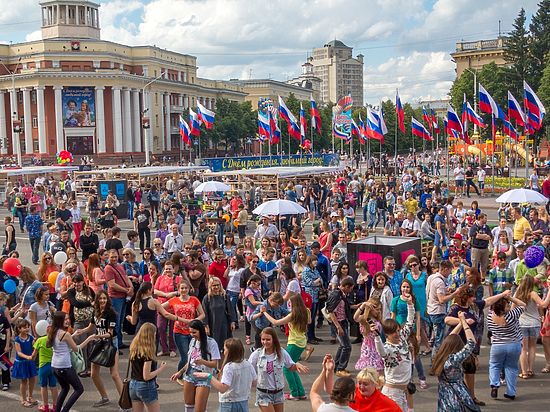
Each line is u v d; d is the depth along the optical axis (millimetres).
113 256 14812
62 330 10914
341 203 33062
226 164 58938
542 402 11461
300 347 11773
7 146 99438
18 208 35406
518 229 20953
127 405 9984
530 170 68062
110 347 11469
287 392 12023
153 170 44562
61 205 27344
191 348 10273
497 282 15703
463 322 10445
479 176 47500
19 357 11719
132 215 39469
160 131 115625
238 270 15789
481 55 123688
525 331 12633
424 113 73188
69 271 14594
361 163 89188
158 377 13211
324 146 118750
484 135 88750
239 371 9094
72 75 99188
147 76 110125
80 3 112250
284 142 110000
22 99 102812
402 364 9766
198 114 59688
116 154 101188
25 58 104750
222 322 13164
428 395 11852
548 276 14039
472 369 10648
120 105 102938
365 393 8016
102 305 11578
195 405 10141
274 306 12852
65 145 100562
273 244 18828
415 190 38375
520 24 88125
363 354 11203
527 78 87438
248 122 120812
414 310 12289
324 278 15992
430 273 15469
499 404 11375
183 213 33188
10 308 14242
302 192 39062
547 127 77000
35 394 12555
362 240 16438
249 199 38469
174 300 12625
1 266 15602
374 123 51062
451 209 25750
